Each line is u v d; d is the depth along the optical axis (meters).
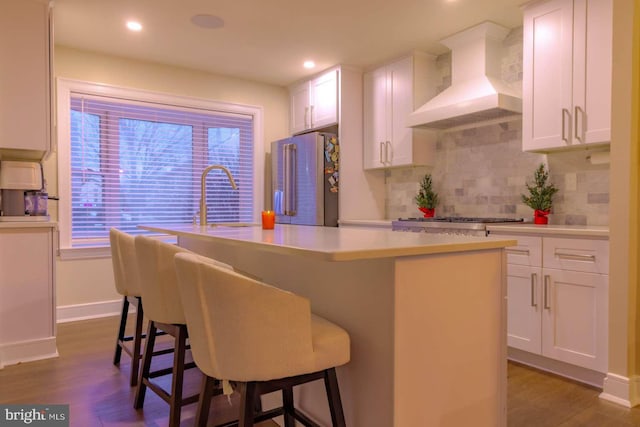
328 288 1.65
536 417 2.06
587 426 1.98
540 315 2.59
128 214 4.10
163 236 4.30
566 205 3.07
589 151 2.95
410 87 3.88
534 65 2.90
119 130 4.05
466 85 3.41
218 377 1.27
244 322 1.20
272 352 1.22
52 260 2.85
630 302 2.21
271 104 4.88
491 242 1.52
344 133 4.26
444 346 1.45
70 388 2.35
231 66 4.29
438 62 3.98
